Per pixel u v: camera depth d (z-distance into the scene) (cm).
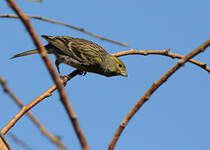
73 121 389
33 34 365
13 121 662
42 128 475
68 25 602
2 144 615
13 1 349
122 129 531
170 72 513
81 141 394
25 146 507
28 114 482
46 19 596
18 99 478
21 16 355
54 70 379
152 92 524
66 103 385
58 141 450
